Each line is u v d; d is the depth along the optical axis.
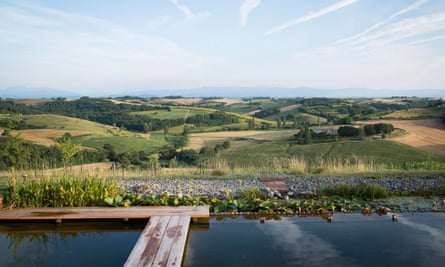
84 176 11.23
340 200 9.73
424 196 10.74
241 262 5.72
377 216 8.52
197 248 6.39
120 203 8.80
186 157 49.94
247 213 8.70
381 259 5.91
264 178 13.95
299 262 5.75
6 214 7.75
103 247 6.57
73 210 8.13
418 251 6.25
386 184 12.15
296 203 9.15
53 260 5.95
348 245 6.57
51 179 9.83
